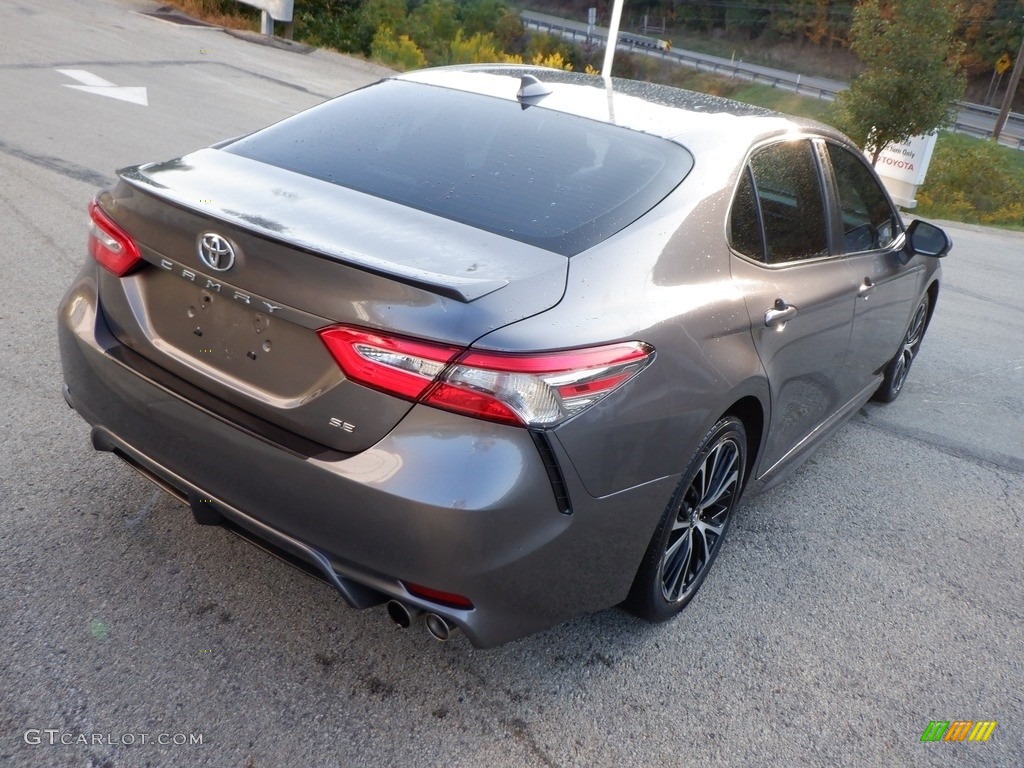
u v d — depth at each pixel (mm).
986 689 3031
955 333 7844
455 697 2572
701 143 3008
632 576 2666
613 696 2689
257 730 2354
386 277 2098
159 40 15047
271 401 2279
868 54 23016
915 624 3338
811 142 3613
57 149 7449
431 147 2855
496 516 2109
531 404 2109
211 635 2652
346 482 2133
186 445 2396
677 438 2521
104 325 2637
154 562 2920
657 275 2541
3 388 3805
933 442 5148
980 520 4273
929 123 22609
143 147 8008
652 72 71812
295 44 17875
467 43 31375
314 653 2646
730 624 3139
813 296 3303
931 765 2643
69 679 2414
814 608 3324
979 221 29672
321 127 3016
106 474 3340
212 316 2387
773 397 3123
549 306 2227
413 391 2094
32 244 5414
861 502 4254
